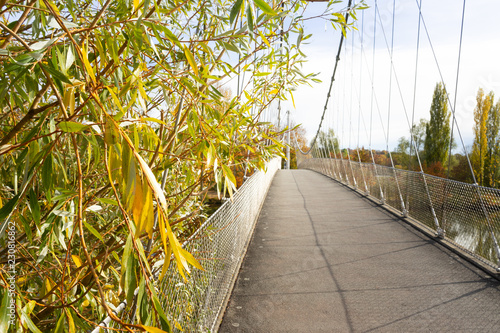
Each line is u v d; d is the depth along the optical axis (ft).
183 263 2.62
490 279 13.87
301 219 26.13
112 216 6.13
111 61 4.04
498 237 14.64
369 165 38.73
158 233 5.39
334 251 17.79
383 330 10.06
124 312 4.42
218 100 4.68
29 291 5.32
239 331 9.98
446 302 11.86
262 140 7.07
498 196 14.84
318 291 12.79
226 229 11.98
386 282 13.65
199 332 7.88
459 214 17.97
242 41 4.24
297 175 77.20
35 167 3.37
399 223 24.26
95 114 2.88
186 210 8.34
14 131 3.30
